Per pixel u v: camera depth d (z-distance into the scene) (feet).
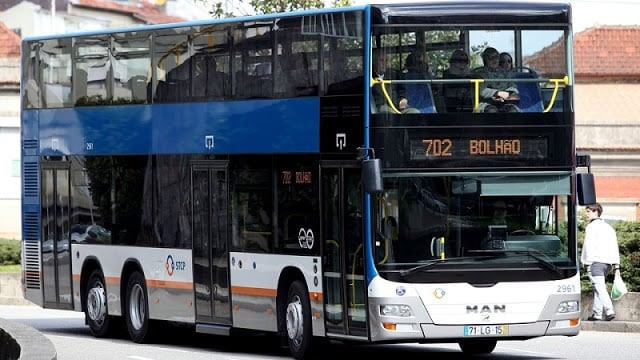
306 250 118.32
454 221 110.63
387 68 111.04
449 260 110.11
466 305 109.81
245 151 126.52
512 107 112.27
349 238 113.09
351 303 112.88
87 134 149.79
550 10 113.70
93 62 149.07
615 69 420.36
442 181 110.83
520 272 110.93
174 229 137.28
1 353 100.12
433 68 111.65
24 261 159.22
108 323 149.69
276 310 122.31
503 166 111.65
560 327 111.96
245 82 126.93
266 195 123.65
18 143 335.26
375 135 110.52
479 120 111.55
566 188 112.78
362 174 109.09
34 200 157.69
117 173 145.59
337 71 114.83
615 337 143.23
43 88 156.04
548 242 111.96
